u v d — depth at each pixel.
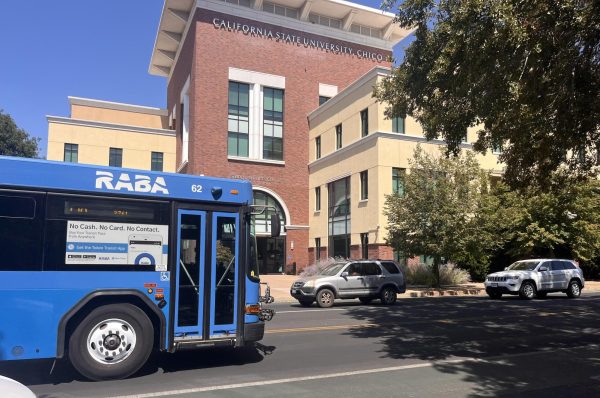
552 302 20.17
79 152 47.59
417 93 11.34
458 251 24.78
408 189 24.67
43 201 7.06
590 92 9.67
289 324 13.31
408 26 10.80
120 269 7.40
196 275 7.99
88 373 7.07
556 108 9.81
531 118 10.23
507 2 8.23
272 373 7.65
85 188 7.30
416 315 15.43
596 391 6.69
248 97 40.34
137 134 49.59
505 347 10.02
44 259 6.96
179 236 7.88
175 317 7.72
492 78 9.09
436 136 12.30
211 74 38.97
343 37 43.91
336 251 36.16
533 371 7.87
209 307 8.02
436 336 11.34
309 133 41.78
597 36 8.91
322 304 18.09
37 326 6.84
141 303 7.61
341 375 7.53
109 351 7.21
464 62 9.16
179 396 6.30
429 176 24.72
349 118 34.72
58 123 47.06
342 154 35.31
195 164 37.97
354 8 42.75
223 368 7.99
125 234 7.50
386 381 7.16
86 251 7.22
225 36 39.66
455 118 11.03
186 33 44.41
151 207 7.75
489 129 11.28
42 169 7.07
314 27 42.75
